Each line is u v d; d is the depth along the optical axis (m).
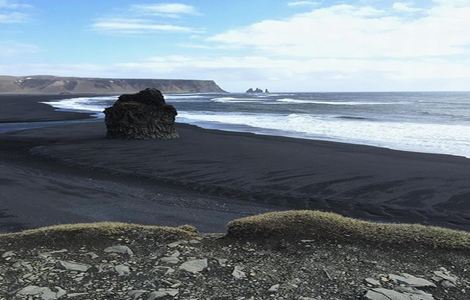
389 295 5.19
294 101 89.38
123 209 11.13
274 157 18.66
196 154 19.41
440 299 5.26
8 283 5.43
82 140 24.38
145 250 6.47
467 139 26.19
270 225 6.99
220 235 7.23
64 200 11.96
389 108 58.84
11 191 12.90
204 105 70.69
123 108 25.11
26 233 6.90
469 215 11.05
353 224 7.07
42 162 17.88
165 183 14.24
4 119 39.78
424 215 11.08
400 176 15.10
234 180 14.54
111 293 5.21
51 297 5.08
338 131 30.59
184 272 5.79
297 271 5.83
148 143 23.06
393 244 6.60
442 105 67.19
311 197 12.60
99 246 6.55
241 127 33.84
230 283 5.50
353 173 15.55
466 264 6.15
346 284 5.49
